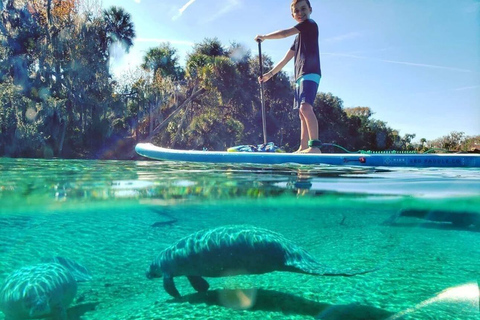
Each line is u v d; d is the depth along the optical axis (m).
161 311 3.55
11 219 6.20
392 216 6.57
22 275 3.47
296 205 6.22
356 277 4.58
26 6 30.28
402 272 4.86
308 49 8.86
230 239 3.48
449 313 3.29
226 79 35.25
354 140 46.22
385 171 6.25
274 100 39.69
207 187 4.69
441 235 6.32
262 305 3.60
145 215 7.11
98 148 30.50
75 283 3.79
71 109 28.72
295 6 9.05
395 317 3.29
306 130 9.41
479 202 5.09
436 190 4.68
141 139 34.66
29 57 30.20
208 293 4.06
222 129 34.47
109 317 3.54
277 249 3.40
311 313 3.40
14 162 9.44
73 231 6.81
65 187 4.34
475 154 7.36
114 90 32.91
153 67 37.19
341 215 7.25
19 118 25.02
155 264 3.86
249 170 6.04
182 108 36.66
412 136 39.69
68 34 29.72
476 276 4.48
